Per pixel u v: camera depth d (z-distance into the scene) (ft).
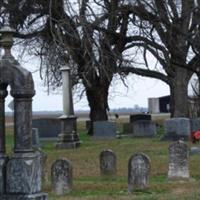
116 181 58.44
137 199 46.29
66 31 107.14
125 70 139.23
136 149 94.84
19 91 33.06
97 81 150.00
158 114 329.31
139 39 134.00
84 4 109.29
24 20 120.67
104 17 119.44
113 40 132.36
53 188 51.24
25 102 33.24
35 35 119.34
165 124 114.93
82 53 115.96
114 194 49.90
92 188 53.31
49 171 65.46
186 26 129.70
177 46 130.41
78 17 106.93
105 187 53.62
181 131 112.47
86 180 60.08
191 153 81.20
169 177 58.44
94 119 153.89
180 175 58.13
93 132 135.54
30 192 32.73
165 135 114.52
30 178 32.83
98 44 111.24
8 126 234.99
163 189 51.57
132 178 51.78
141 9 121.49
